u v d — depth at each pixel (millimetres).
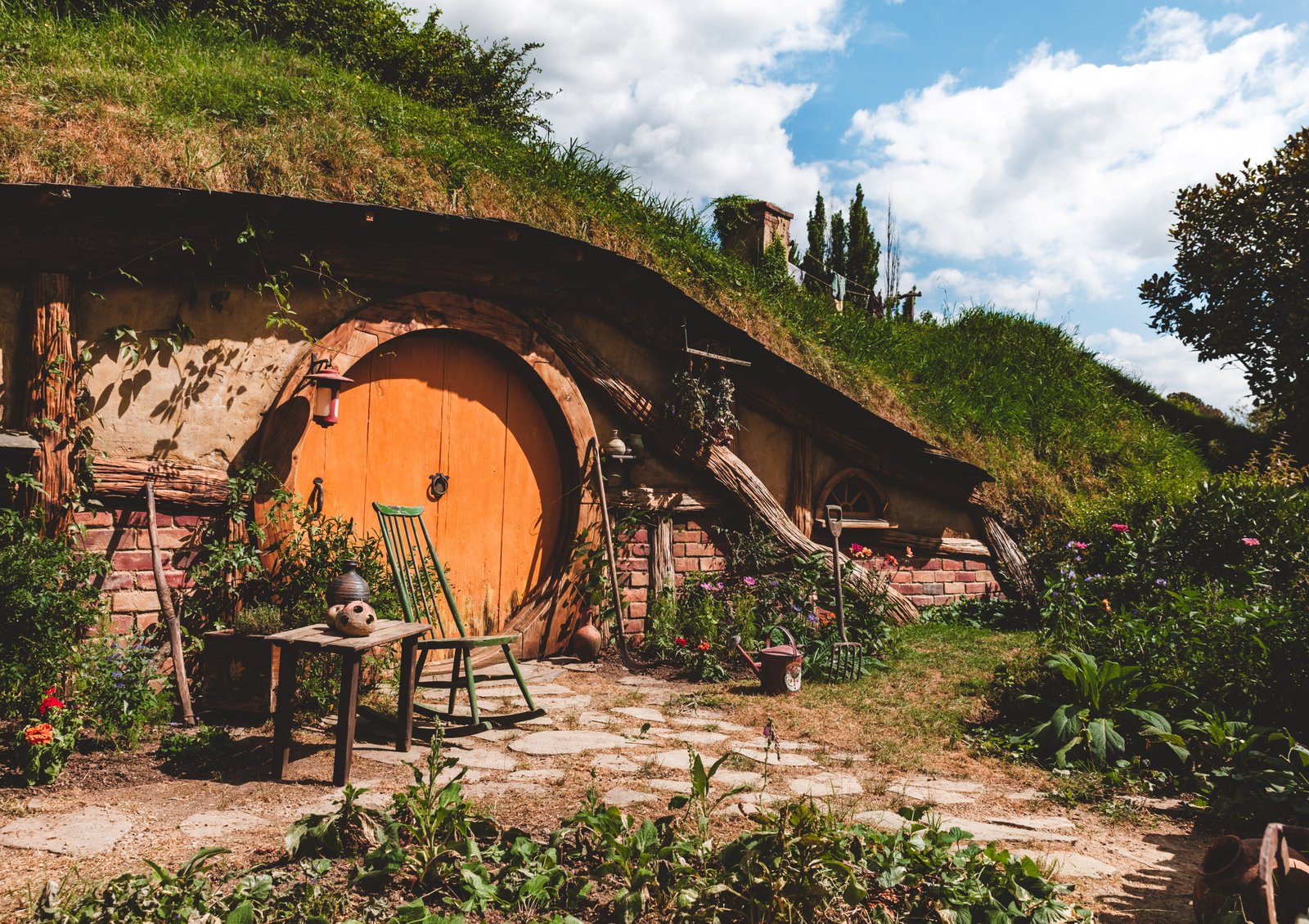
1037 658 6344
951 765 4570
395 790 3705
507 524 6984
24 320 4926
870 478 8859
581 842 2996
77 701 4305
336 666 5082
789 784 4027
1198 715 4789
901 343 11383
